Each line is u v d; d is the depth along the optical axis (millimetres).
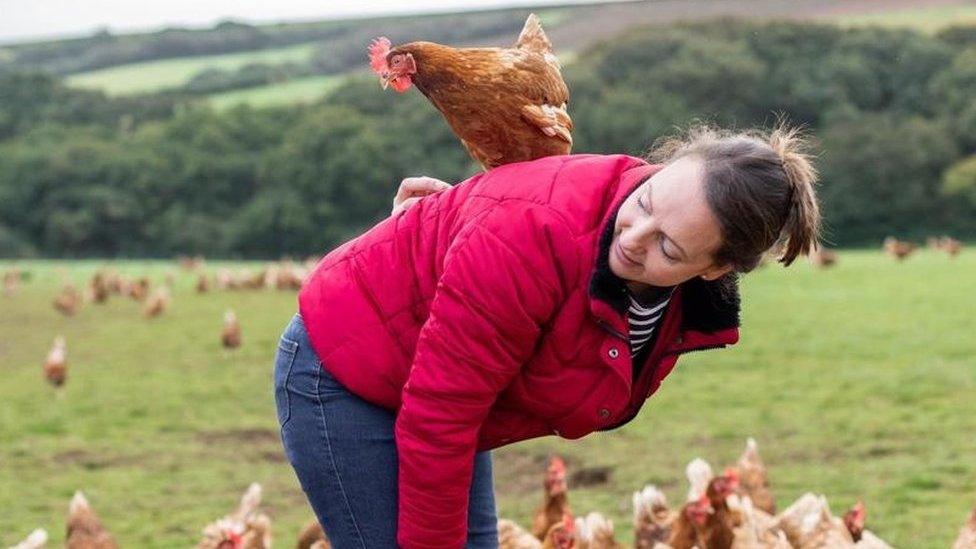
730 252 2680
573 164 2920
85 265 65688
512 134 3303
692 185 2645
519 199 2848
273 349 20969
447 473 2920
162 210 82250
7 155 85562
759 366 16719
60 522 8781
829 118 75125
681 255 2674
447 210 2998
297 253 78188
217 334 23734
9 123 95938
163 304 28094
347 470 3074
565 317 2846
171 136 86500
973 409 12523
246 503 6234
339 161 76562
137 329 25109
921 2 97875
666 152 2932
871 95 77625
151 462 11344
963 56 78562
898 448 10609
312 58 118312
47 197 81625
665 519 5957
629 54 81750
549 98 3354
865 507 8375
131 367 18781
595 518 5703
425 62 3336
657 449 11125
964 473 9438
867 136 71312
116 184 82375
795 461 10250
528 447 11438
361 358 3023
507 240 2803
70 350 21375
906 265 39094
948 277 33031
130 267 61312
